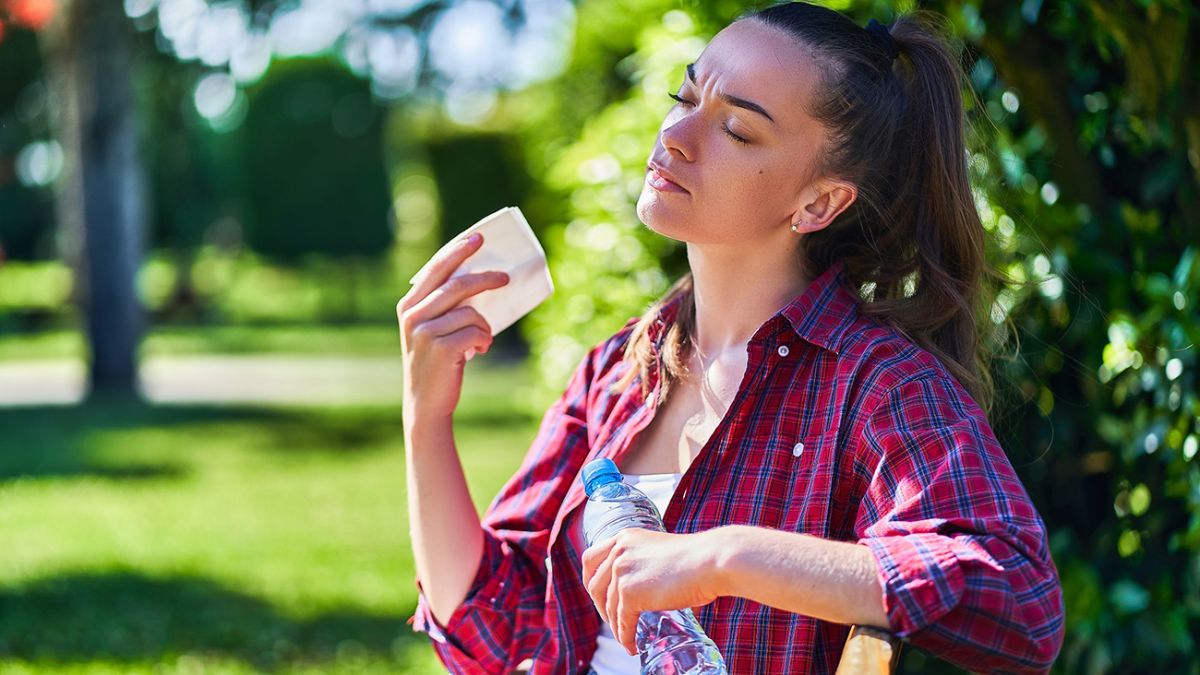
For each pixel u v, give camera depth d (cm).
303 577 619
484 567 167
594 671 157
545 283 158
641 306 304
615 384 168
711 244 152
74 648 493
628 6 415
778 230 153
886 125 150
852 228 158
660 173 151
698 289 159
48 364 1709
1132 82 201
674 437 157
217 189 2445
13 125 2036
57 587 588
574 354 326
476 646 168
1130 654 214
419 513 166
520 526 171
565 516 159
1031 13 203
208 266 3038
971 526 124
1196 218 204
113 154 1329
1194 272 195
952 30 189
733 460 146
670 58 305
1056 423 228
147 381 1513
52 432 1098
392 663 482
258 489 857
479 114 1742
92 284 1342
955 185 155
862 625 118
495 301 159
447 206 1747
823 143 148
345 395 1393
